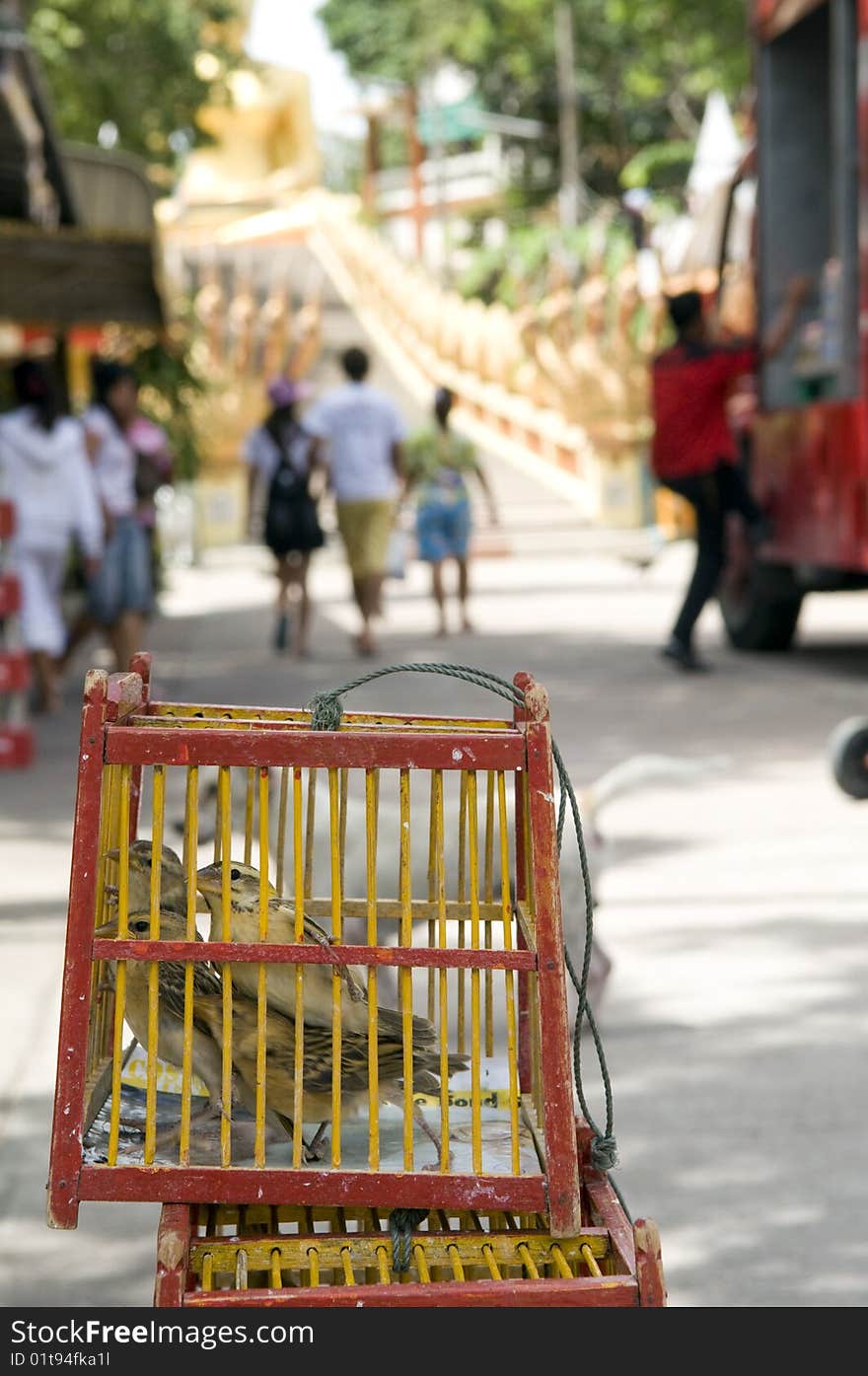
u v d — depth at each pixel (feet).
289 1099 18.40
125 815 17.94
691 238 133.80
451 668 19.25
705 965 44.73
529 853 20.58
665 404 93.25
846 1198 31.27
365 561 106.01
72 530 80.69
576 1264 18.03
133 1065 20.39
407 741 17.54
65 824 61.31
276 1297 16.97
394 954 17.66
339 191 621.72
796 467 90.99
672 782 67.05
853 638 113.29
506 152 401.08
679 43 282.97
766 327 94.43
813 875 53.31
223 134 404.16
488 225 424.05
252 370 219.82
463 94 402.72
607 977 38.58
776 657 103.60
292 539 105.60
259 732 17.56
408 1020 17.83
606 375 217.36
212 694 87.66
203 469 209.26
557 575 176.24
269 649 111.45
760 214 94.17
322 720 19.72
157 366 125.49
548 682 93.45
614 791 37.65
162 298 86.69
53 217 109.70
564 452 225.97
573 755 71.46
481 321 246.88
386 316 278.26
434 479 117.39
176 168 181.16
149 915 18.47
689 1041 39.37
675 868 54.60
